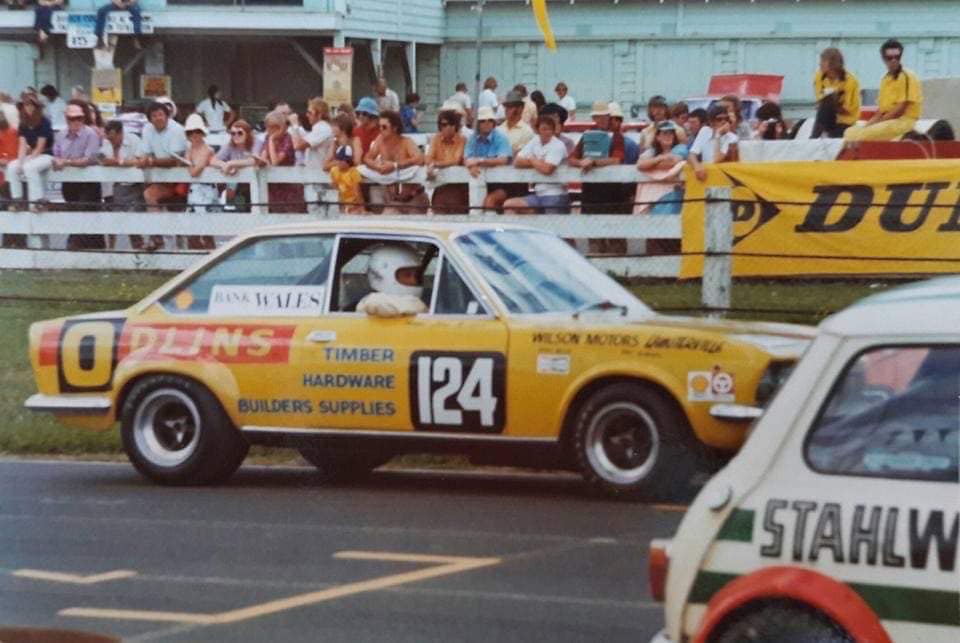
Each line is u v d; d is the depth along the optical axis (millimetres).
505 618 11414
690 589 7859
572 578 12492
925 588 7340
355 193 27922
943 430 7523
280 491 16469
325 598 12094
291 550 13688
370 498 15969
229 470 16641
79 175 30328
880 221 23656
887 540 7430
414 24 59031
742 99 46781
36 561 13484
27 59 57375
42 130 30875
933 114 32219
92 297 27500
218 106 47000
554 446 15211
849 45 57250
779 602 7625
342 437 15961
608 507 15000
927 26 56500
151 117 29969
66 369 16891
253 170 29312
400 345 15641
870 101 52406
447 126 27453
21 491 16688
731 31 58188
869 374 7715
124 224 29062
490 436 15398
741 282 24297
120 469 18109
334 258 16266
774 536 7664
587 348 15000
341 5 54688
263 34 55562
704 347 14609
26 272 29719
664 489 14938
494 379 15273
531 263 16141
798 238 24031
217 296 16594
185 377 16469
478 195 27125
